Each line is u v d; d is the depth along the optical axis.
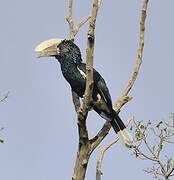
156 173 17.25
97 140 11.88
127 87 12.70
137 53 12.29
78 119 11.38
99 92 13.09
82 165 11.62
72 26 13.78
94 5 10.81
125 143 12.55
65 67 13.40
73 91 13.45
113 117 12.66
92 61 11.05
